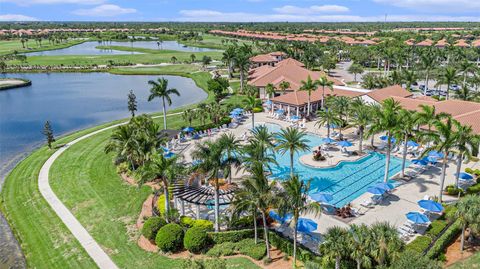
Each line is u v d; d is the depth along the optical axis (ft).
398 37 602.85
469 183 138.51
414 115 138.92
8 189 152.76
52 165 172.24
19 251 112.98
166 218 115.55
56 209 132.57
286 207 90.58
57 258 106.11
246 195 97.45
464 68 289.53
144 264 100.78
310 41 655.35
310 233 108.27
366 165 161.27
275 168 161.07
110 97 346.33
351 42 636.48
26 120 272.10
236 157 111.55
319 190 139.13
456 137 116.26
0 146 215.72
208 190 122.52
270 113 247.50
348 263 87.25
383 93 233.96
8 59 580.30
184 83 411.13
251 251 100.99
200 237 104.17
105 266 100.73
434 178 144.66
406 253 77.61
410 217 103.45
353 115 192.44
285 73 303.27
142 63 541.34
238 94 321.11
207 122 232.94
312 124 223.92
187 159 170.40
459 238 104.47
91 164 170.40
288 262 97.25
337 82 291.58
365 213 119.44
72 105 316.60
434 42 556.10
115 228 119.03
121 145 153.79
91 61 566.36
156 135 164.25
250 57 426.51
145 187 144.77
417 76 300.61
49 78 465.06
